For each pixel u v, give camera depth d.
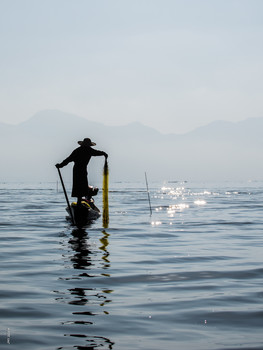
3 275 7.62
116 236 12.60
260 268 8.25
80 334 4.86
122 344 4.59
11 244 11.05
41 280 7.26
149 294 6.46
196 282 7.18
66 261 8.88
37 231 13.63
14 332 4.91
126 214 20.17
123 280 7.29
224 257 9.40
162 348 4.49
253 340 4.69
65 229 14.16
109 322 5.23
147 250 10.26
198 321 5.27
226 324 5.18
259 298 6.23
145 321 5.27
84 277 7.48
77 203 15.88
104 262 8.79
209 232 13.69
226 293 6.50
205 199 35.34
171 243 11.37
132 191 57.59
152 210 22.83
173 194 47.22
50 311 5.62
